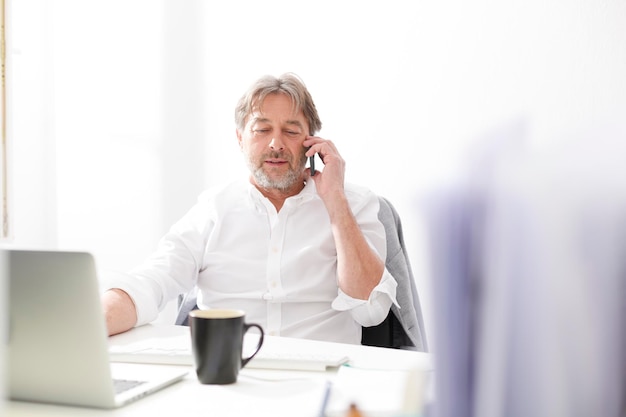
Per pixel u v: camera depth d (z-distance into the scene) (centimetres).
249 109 194
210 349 102
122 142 305
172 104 296
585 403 35
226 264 193
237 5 282
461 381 37
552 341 35
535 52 163
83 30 309
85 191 311
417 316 197
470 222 37
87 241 311
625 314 34
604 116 36
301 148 194
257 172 192
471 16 201
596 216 35
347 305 181
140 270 185
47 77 312
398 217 203
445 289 38
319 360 112
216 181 289
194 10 290
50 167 313
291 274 190
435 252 38
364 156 256
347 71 260
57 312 89
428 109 230
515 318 36
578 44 149
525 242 36
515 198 36
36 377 92
